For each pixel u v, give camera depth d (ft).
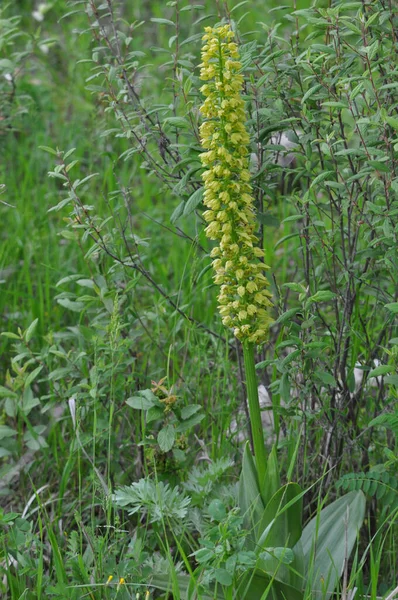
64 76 22.77
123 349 10.42
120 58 10.60
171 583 8.54
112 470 10.94
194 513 9.55
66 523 10.65
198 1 23.86
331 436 9.98
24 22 24.72
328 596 8.66
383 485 8.97
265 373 11.86
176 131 10.36
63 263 15.07
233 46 7.55
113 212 11.56
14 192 17.35
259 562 8.55
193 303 13.88
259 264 8.07
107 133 10.59
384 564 10.03
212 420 11.23
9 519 9.02
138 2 24.85
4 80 16.07
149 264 15.31
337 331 10.07
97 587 8.69
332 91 9.30
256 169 9.85
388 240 8.62
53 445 11.92
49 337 11.60
